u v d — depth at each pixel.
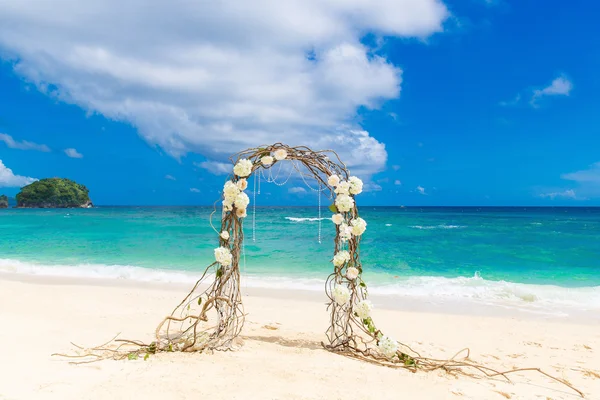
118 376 3.09
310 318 6.23
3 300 6.25
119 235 19.75
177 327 5.17
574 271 11.95
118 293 7.61
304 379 3.31
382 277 10.35
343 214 4.68
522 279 10.80
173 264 11.90
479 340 5.44
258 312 6.54
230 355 3.94
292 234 21.53
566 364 4.52
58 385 2.83
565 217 48.09
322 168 4.69
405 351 4.82
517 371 4.20
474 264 12.92
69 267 10.88
